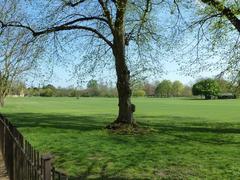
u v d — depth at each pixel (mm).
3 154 14422
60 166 14609
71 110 63375
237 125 34219
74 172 13617
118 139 22719
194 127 31844
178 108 72062
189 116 47781
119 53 27344
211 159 16297
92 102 111812
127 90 27672
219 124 35438
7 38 26688
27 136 24016
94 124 33750
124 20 27031
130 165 14844
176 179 12703
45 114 50625
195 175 13266
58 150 18359
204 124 35312
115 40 27359
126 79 27656
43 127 30234
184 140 22656
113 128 27219
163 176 13109
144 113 55031
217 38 22781
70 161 15570
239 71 23031
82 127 30266
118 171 13812
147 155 17078
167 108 72438
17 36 26984
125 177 12930
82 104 95000
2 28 26484
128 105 27625
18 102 110438
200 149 19125
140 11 26781
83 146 19656
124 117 27531
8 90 67000
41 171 5984
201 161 15812
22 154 8203
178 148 19375
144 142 21453
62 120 38906
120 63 27453
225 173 13586
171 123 36219
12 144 10328
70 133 25766
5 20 26594
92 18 28109
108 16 26891
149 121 38812
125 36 28672
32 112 56031
